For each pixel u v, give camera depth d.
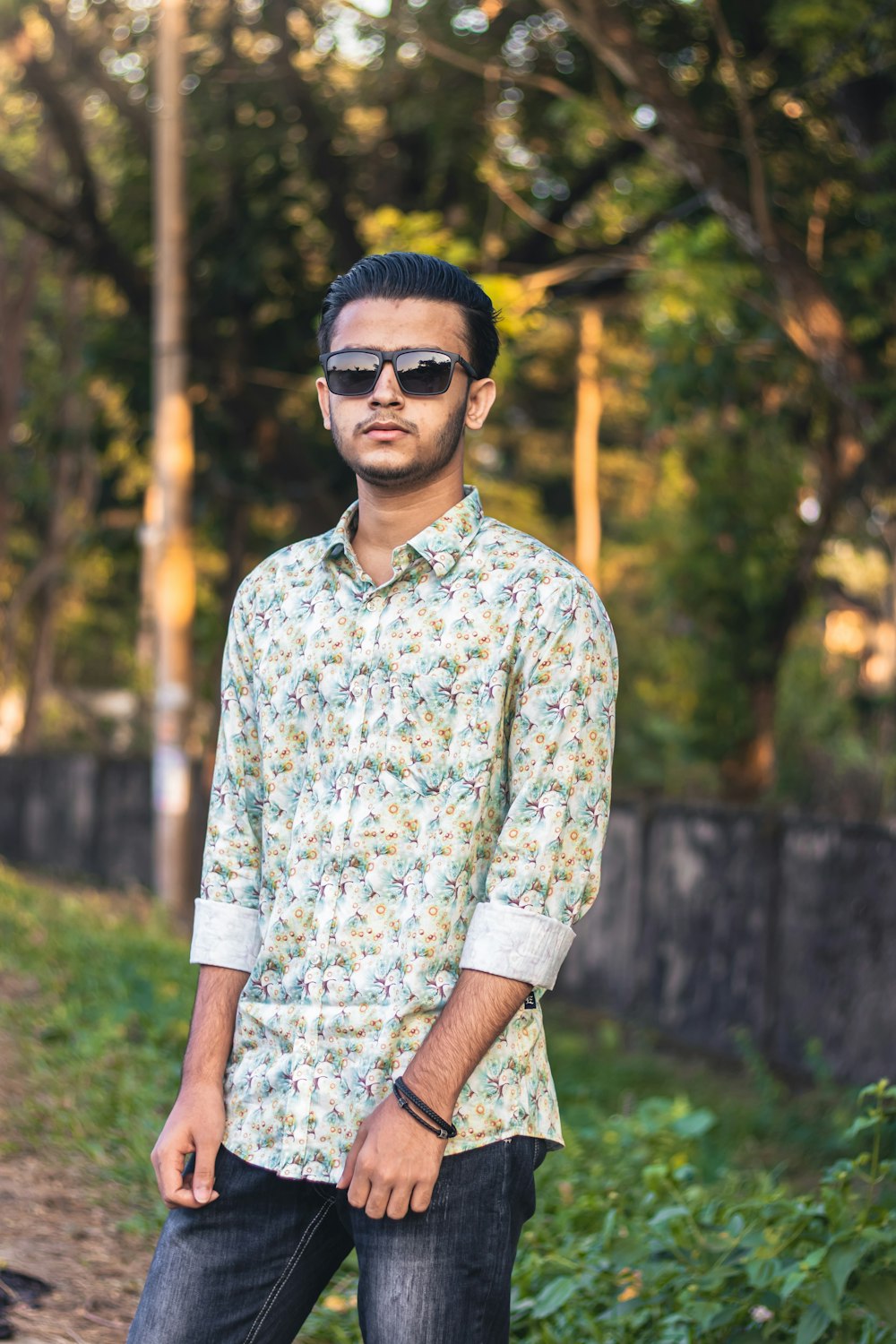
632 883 10.88
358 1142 1.74
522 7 10.70
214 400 12.28
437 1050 1.74
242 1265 1.88
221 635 13.92
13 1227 3.81
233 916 1.97
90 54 12.64
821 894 8.69
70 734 27.97
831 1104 7.68
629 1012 10.71
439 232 10.52
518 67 10.99
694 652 12.78
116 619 28.05
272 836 1.92
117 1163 4.50
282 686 1.92
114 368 12.70
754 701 12.63
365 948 1.81
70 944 8.18
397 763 1.83
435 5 10.64
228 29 11.89
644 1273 3.33
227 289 12.07
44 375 20.80
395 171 11.90
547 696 1.81
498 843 1.80
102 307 19.42
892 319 9.29
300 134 11.88
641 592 19.62
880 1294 2.83
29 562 24.55
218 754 2.01
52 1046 5.75
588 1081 8.03
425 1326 1.74
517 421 22.73
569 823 1.80
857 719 13.84
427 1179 1.73
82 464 21.55
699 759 13.02
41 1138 4.63
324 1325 3.47
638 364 18.55
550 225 11.34
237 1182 1.87
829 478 11.77
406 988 1.79
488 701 1.82
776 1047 9.02
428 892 1.80
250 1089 1.88
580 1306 3.40
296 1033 1.84
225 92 11.90
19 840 19.52
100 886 16.78
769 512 12.08
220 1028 1.94
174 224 11.17
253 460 12.38
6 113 17.17
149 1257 3.77
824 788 13.38
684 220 10.72
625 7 9.46
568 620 1.82
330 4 11.53
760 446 12.20
